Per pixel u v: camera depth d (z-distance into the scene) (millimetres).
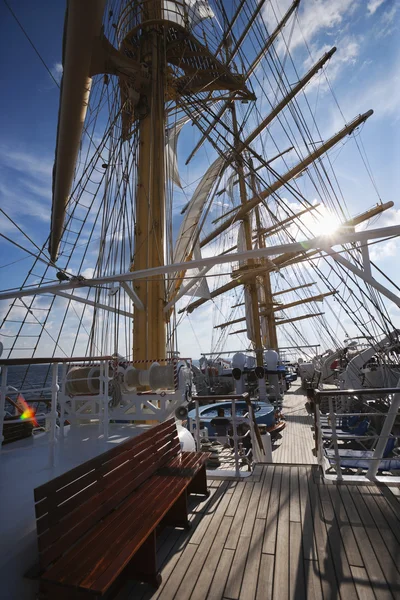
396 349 9758
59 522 2184
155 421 7039
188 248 12938
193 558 3059
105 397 4957
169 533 3506
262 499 4223
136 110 9688
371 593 2545
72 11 3842
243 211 22266
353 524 3545
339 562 2928
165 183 9406
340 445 9602
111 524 2609
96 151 9758
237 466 5098
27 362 3402
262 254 5059
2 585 1977
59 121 5582
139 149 9469
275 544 3234
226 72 11734
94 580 1933
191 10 11875
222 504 4133
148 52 10000
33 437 5090
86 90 5102
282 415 14859
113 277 5707
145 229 8727
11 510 2477
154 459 3826
